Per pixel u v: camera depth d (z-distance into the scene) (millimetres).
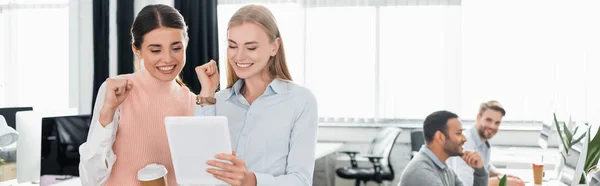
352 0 4277
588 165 2395
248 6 1444
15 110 2693
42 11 4938
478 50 4238
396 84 4246
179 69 1699
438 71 4184
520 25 4172
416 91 4223
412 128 4207
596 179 1937
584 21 4098
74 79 4500
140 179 1438
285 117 1467
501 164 3680
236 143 1494
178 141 1271
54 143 2352
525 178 3162
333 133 4348
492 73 4223
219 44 4277
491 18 4203
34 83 4996
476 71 4246
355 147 4281
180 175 1322
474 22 4234
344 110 4332
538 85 4172
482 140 3133
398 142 4195
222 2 4301
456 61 4148
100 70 4285
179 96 1843
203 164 1295
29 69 4992
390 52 4242
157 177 1443
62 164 2373
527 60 4176
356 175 4180
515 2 4172
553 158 3629
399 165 4180
